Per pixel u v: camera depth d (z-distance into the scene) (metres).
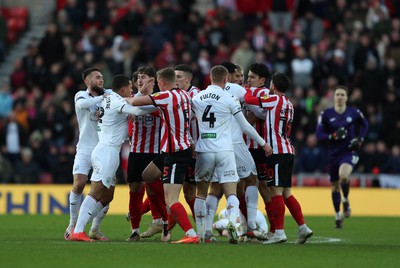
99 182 39.81
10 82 87.31
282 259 32.91
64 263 31.06
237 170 41.22
